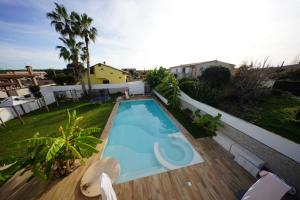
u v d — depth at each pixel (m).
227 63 28.27
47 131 9.05
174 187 4.62
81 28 16.44
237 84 10.53
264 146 5.17
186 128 9.01
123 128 10.41
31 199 4.16
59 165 4.78
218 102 9.56
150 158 6.89
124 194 4.36
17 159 3.96
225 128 7.22
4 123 10.13
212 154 6.31
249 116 7.57
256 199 3.07
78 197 4.20
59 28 15.06
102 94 19.52
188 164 5.71
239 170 5.36
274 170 4.81
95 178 4.66
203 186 4.66
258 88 10.10
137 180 4.93
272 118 7.29
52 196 4.25
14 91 18.33
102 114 11.91
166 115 11.64
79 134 4.95
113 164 5.18
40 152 3.86
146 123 11.29
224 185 4.70
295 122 6.66
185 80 13.35
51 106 14.97
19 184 4.65
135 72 52.50
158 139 8.77
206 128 7.95
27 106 13.19
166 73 18.28
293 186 4.28
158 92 17.30
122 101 16.38
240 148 6.00
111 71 26.16
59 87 19.55
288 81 12.22
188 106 11.35
